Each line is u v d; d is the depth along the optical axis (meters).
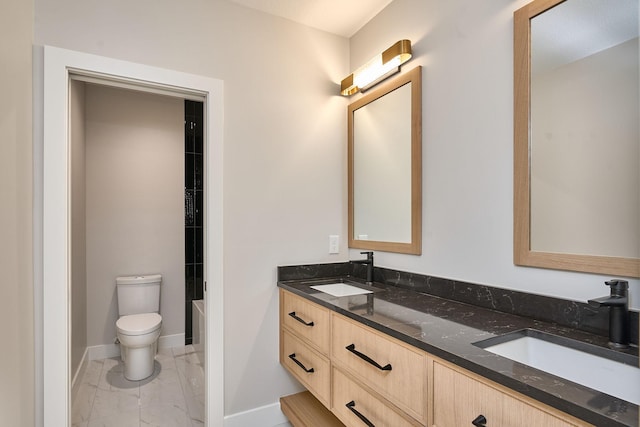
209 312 1.91
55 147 1.56
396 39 1.98
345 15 2.15
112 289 3.18
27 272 1.45
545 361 1.12
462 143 1.59
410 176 1.87
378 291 1.85
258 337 2.06
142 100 3.34
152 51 1.79
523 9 1.33
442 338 1.08
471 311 1.42
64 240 1.57
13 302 1.31
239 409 2.00
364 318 1.32
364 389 1.35
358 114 2.29
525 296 1.32
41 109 1.54
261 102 2.08
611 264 1.09
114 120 3.22
